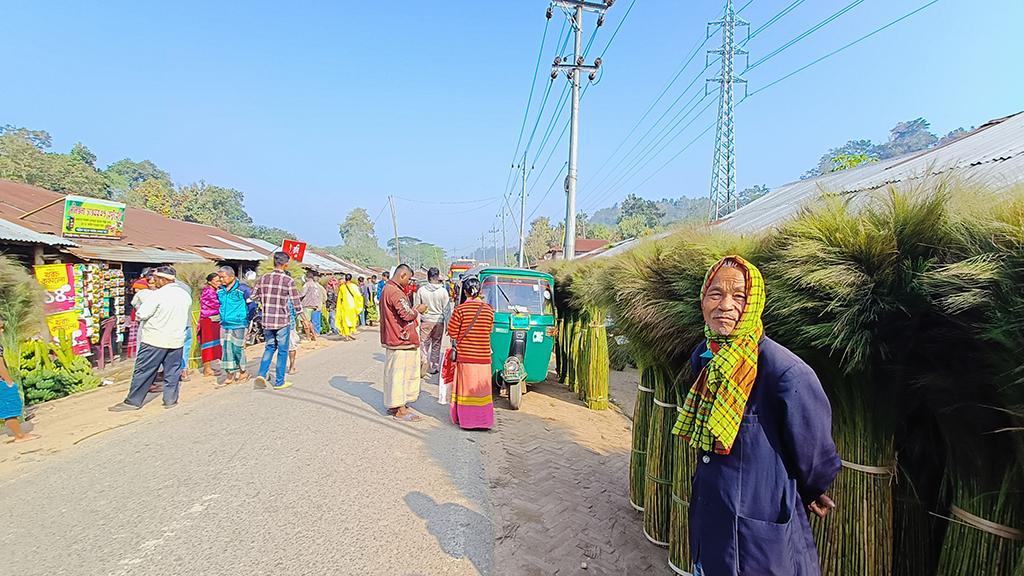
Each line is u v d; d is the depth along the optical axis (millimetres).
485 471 4816
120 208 11461
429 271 9984
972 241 1823
